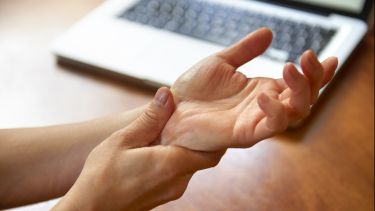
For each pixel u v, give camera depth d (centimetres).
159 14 81
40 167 61
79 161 61
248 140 45
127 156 48
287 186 60
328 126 66
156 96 50
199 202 58
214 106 49
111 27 79
